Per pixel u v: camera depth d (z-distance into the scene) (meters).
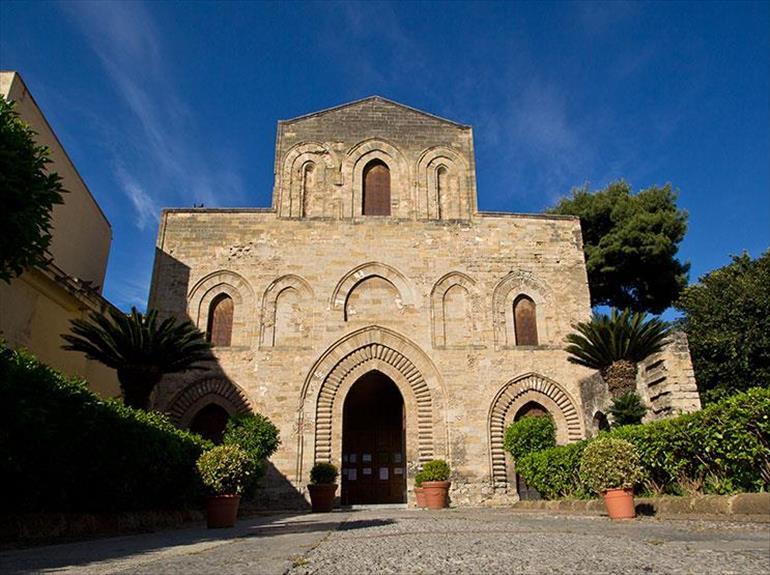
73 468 10.79
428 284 25.28
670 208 38.03
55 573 4.68
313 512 20.45
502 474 22.88
